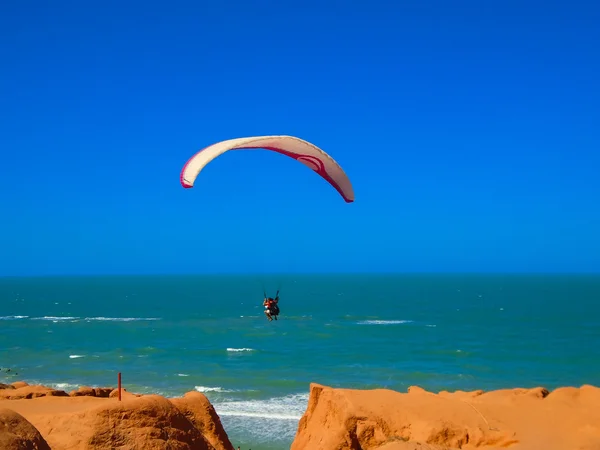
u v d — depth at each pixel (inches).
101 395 982.4
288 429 1369.3
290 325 4015.8
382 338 3282.5
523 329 3686.0
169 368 2319.1
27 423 395.9
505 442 668.1
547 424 708.7
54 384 2000.5
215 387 1925.4
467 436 682.8
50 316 4909.0
